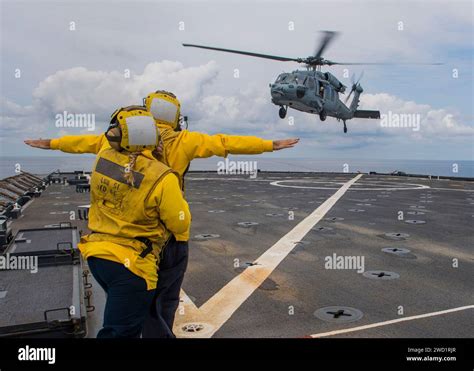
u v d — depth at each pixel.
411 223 11.20
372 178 33.12
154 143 3.07
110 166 3.06
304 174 39.91
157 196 2.94
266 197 17.78
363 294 5.64
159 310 3.47
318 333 4.40
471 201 16.52
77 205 14.26
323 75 26.41
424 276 6.44
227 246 8.43
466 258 7.54
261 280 6.23
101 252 2.96
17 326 3.31
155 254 3.11
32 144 3.52
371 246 8.46
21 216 11.92
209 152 3.29
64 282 4.35
